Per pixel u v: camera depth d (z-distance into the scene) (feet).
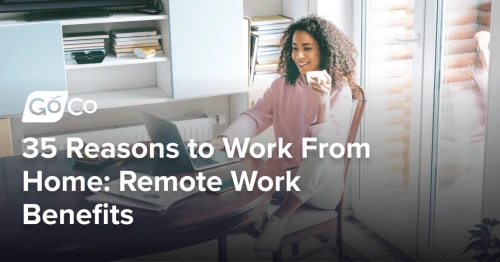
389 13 10.07
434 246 9.64
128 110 11.94
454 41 8.61
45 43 10.19
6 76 10.12
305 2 11.21
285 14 12.18
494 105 7.32
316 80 10.28
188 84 11.17
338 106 10.23
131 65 11.89
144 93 11.58
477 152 8.51
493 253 7.29
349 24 10.98
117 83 11.88
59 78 10.41
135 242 6.20
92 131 11.38
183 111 12.34
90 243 6.07
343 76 10.59
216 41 11.11
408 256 10.22
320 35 10.66
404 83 10.07
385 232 10.82
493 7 7.17
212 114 12.53
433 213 9.56
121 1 11.00
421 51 9.21
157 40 11.20
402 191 10.39
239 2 11.07
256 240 8.36
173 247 6.46
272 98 10.77
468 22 8.27
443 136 9.11
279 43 11.76
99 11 10.81
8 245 6.04
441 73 8.96
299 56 10.76
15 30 9.98
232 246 10.43
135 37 11.06
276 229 8.30
